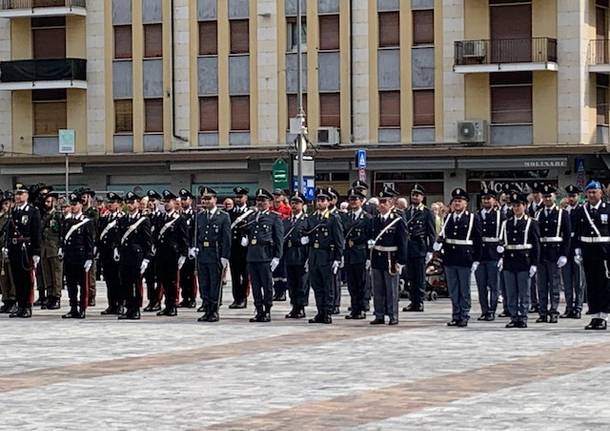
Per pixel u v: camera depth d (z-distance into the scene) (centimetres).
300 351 2098
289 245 2731
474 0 5459
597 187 2452
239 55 5750
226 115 5775
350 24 5609
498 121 5478
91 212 2925
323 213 2636
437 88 5525
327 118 5666
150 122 5906
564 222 2597
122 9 5912
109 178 5947
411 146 5553
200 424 1407
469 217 2520
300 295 2755
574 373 1778
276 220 2683
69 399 1605
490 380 1719
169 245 2841
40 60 5928
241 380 1753
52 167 5944
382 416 1441
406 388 1655
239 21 5756
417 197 2952
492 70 5366
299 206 2747
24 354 2102
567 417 1414
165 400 1583
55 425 1416
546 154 5331
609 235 2439
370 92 5600
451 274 2531
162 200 3008
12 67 5953
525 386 1656
